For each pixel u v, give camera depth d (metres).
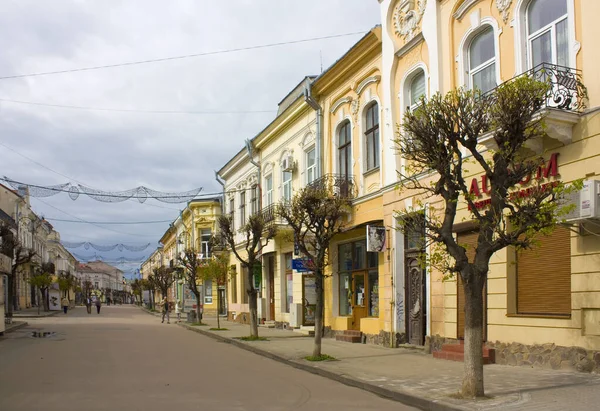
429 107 8.90
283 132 25.39
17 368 13.02
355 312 19.22
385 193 16.64
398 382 10.21
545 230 8.09
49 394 9.54
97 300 56.28
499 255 12.04
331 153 20.62
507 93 8.45
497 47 12.41
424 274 15.12
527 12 11.80
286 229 22.05
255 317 20.33
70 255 104.38
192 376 11.82
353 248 19.55
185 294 49.19
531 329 11.21
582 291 10.12
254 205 30.31
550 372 10.29
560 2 11.06
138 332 26.45
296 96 25.47
